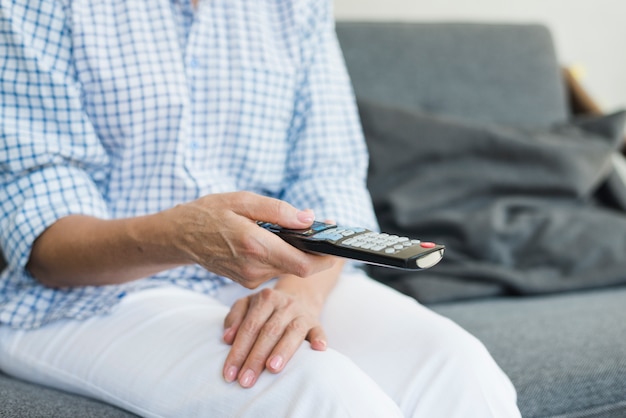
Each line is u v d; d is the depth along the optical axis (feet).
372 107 4.99
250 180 3.38
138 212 3.17
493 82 5.57
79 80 3.06
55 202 2.98
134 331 2.78
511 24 5.81
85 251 2.82
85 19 3.04
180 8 3.23
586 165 5.06
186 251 2.59
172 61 3.14
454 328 2.69
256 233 2.43
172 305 2.89
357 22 5.35
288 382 2.36
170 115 3.10
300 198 3.46
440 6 6.71
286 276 3.01
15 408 2.50
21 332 3.03
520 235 4.71
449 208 4.86
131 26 3.10
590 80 7.46
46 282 3.06
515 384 3.11
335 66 3.63
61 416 2.48
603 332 3.60
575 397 3.18
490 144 4.97
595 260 4.63
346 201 3.43
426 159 4.91
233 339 2.61
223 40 3.27
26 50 2.94
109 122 3.12
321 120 3.52
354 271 3.54
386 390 2.59
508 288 4.47
